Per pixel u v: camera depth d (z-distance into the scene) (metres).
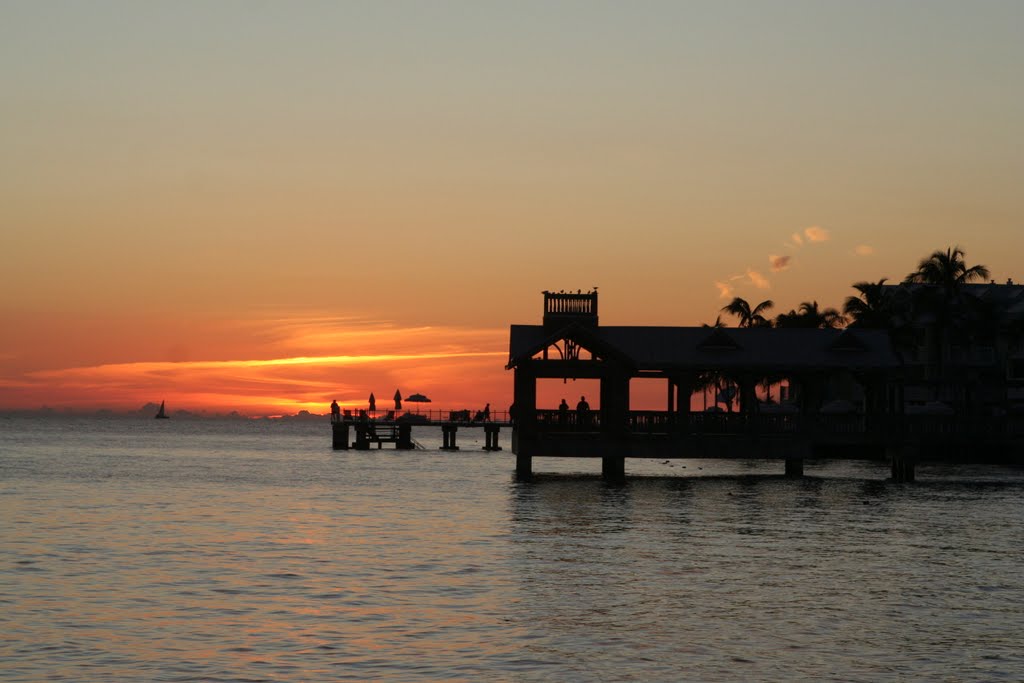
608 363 72.69
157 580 33.41
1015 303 114.69
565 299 76.25
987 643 25.95
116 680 22.34
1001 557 39.09
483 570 35.53
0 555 38.28
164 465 103.06
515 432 74.94
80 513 53.47
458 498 62.88
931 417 74.56
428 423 140.12
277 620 27.78
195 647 25.00
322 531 46.00
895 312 114.75
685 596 31.25
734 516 52.41
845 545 42.03
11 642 25.30
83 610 28.81
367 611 28.91
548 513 53.72
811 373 78.62
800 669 23.58
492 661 24.00
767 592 31.97
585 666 23.64
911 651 25.14
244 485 74.44
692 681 22.62
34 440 189.62
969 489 69.69
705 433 72.38
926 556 39.25
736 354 76.69
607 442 72.50
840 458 120.50
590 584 33.06
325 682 22.31
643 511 54.75
